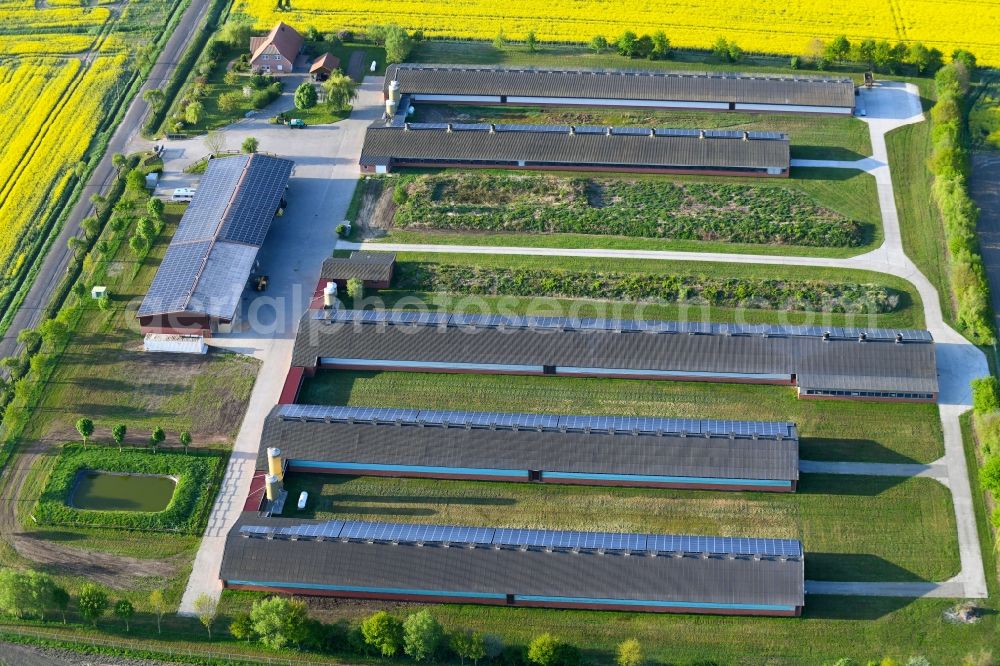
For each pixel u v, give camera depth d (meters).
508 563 112.81
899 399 131.88
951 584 113.25
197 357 140.00
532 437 124.25
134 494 125.12
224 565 114.31
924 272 148.62
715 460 121.81
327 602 114.19
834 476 123.69
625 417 126.75
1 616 113.00
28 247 157.00
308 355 137.12
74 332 143.62
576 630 110.75
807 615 110.94
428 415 127.44
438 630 106.56
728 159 164.38
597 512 121.31
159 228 158.12
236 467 127.00
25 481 125.81
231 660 108.81
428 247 154.00
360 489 124.31
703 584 110.31
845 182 163.38
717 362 134.12
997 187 162.50
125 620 112.19
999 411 125.75
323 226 158.12
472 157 166.75
